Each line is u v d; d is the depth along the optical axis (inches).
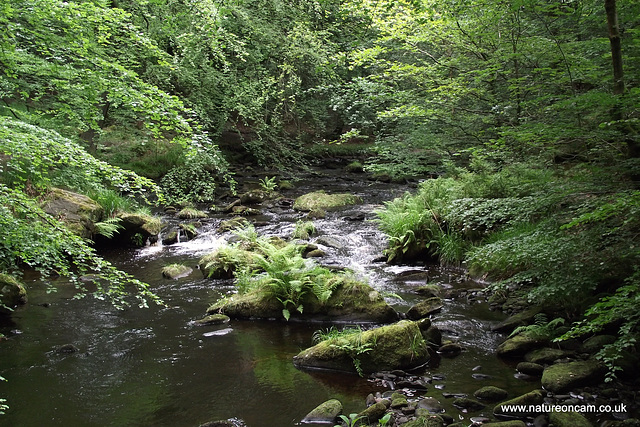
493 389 175.3
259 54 550.9
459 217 293.0
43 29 162.7
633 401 166.7
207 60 476.1
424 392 180.7
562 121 238.2
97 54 171.8
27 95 225.9
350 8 417.7
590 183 213.2
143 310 272.5
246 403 175.6
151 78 427.2
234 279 331.0
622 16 265.9
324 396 180.4
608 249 204.1
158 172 620.1
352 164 786.2
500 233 323.9
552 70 277.6
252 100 538.9
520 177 306.2
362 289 263.4
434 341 221.9
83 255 158.2
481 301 276.8
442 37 385.1
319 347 208.1
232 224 465.7
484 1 319.9
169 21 414.0
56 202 371.2
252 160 792.3
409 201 404.2
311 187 659.4
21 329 242.4
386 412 164.2
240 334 242.8
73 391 183.9
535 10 294.2
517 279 228.1
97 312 267.9
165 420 164.6
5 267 285.9
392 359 199.6
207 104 525.0
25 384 188.9
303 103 753.6
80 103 199.0
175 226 470.6
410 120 456.4
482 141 399.5
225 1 439.8
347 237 418.3
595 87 283.7
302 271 272.7
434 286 296.0
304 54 555.5
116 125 581.3
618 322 207.5
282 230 447.8
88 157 144.9
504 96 380.5
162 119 161.9
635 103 193.2
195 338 236.5
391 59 546.0
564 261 210.1
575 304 227.0
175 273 337.4
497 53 338.0
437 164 465.4
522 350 209.3
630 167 206.7
